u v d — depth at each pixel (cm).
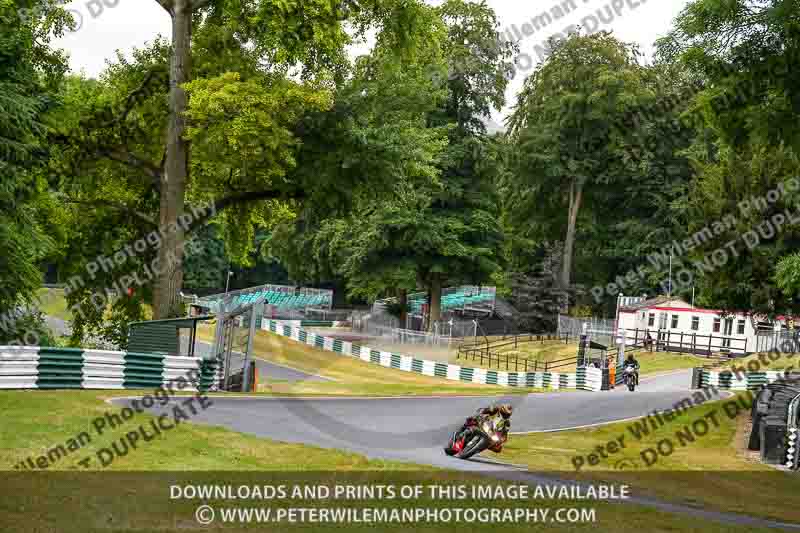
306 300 12662
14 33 3716
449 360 8381
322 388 4844
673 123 10338
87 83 5262
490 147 9469
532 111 11075
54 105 3819
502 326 11362
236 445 1995
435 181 5078
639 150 10556
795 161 4344
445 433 2594
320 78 4556
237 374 3809
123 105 5116
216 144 4219
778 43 3147
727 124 3362
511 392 4812
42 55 4584
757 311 4659
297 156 4684
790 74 3133
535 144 10788
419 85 4988
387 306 10769
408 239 9138
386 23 4750
